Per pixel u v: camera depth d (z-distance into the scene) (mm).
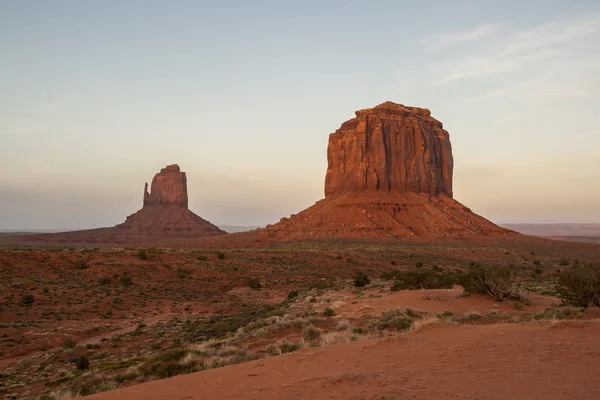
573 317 20422
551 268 89375
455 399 7281
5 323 42438
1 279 58094
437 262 95938
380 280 66250
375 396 7773
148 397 10383
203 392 10242
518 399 7062
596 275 24391
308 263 90250
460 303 30109
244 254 94250
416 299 33281
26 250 75438
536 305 30531
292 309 38781
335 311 32469
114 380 17453
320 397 8266
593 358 9453
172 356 19641
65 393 15867
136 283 65562
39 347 36969
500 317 23016
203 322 45125
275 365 12711
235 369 12977
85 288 59500
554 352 10297
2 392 23188
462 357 10805
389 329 21688
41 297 52875
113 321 47094
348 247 123125
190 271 75312
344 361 12031
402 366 10523
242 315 46656
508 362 9789
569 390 7316
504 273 31297
